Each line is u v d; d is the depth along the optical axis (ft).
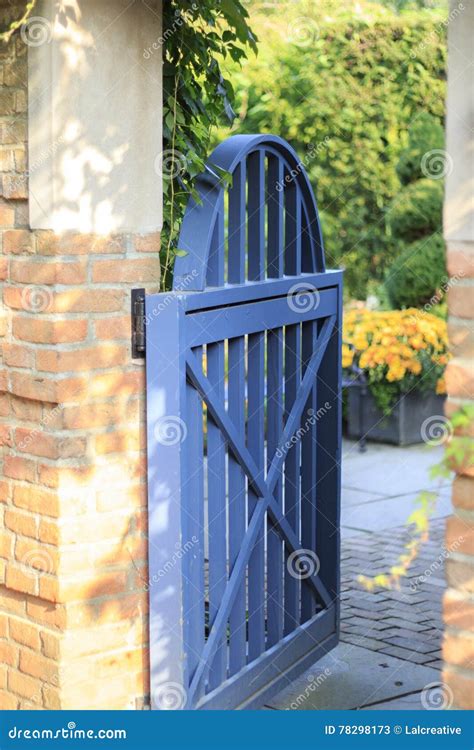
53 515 10.37
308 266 13.82
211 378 11.59
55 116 9.82
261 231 12.44
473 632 8.21
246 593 12.67
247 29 12.26
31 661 10.83
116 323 10.52
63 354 10.15
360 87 23.72
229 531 12.14
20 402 10.57
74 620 10.53
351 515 19.79
